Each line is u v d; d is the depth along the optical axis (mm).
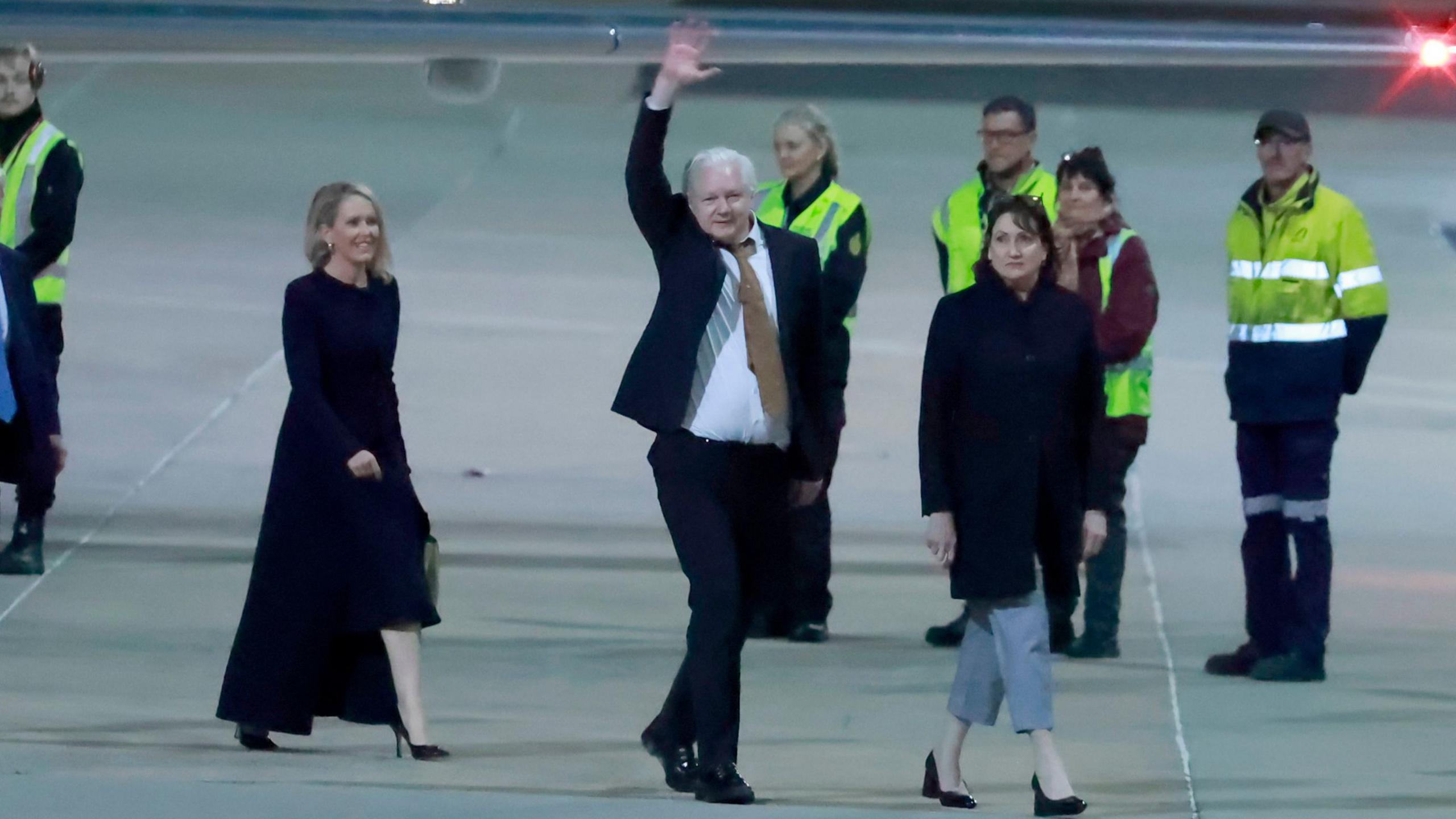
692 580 22078
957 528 22453
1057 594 22938
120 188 66125
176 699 27328
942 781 22922
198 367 46906
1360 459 42406
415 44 24141
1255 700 28016
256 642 24625
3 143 32938
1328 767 24578
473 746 25219
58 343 33500
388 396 24984
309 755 24734
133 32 22438
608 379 47281
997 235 22359
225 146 72812
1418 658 30312
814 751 25344
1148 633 31922
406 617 24344
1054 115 82562
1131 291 30062
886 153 75000
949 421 22594
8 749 24250
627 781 23500
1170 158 76188
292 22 23703
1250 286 29281
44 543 35750
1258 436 29562
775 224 31141
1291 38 30922
